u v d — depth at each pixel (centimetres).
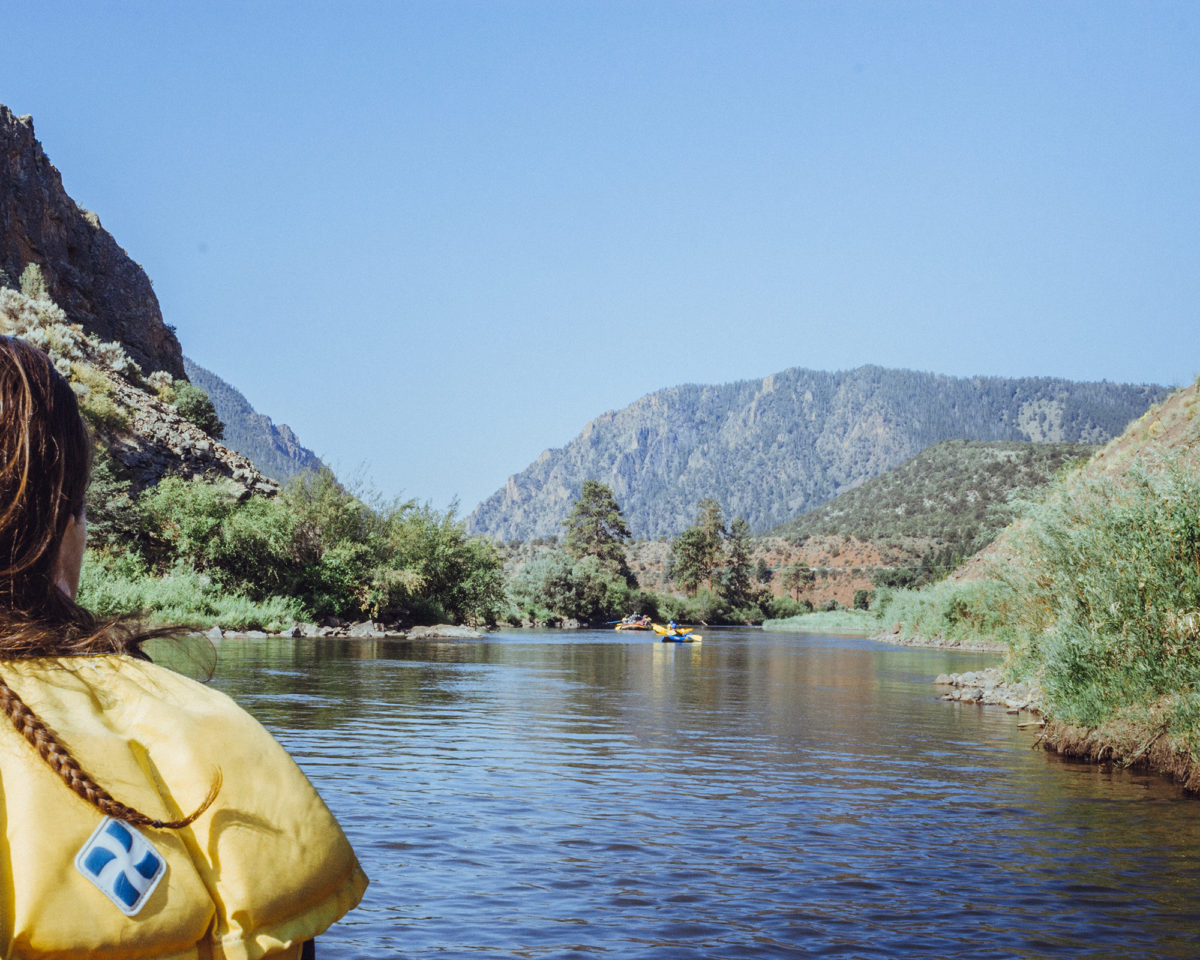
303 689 1773
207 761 112
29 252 5688
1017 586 1838
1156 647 1152
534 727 1375
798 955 520
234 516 4075
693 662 3100
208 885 108
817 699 1880
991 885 652
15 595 112
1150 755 1112
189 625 133
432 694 1777
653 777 1012
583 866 673
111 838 100
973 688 2038
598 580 8575
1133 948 541
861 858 712
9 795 100
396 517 4944
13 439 112
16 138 5788
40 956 97
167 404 5169
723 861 695
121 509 3841
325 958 501
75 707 109
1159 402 3005
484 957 507
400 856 688
